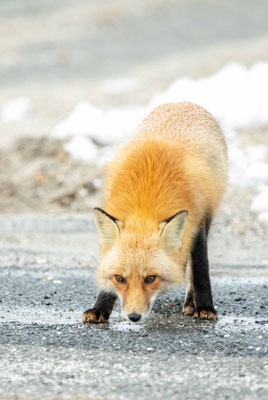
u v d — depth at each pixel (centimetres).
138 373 1208
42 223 3039
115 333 1478
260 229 2784
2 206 3350
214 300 1781
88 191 3431
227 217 2920
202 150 1741
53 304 1739
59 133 4141
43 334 1461
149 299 1429
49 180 3556
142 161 1588
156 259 1429
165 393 1112
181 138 1738
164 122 1823
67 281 2000
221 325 1545
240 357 1295
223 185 1845
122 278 1440
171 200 1517
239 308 1700
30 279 2019
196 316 1612
